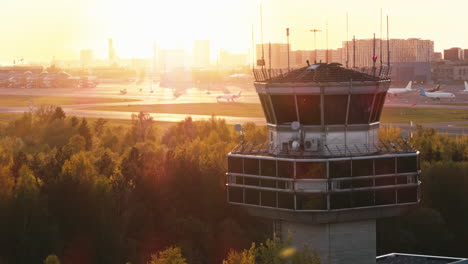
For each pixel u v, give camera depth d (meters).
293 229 70.94
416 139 179.00
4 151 174.38
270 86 69.81
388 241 133.38
